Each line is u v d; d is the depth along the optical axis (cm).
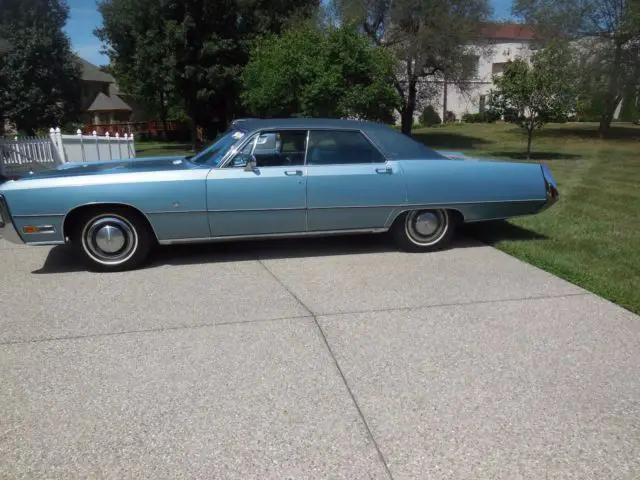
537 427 289
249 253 619
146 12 2428
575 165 1662
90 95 4875
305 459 264
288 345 384
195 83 2534
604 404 310
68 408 307
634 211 846
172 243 559
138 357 367
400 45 2594
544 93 1800
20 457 266
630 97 2725
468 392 322
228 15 2488
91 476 253
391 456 266
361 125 602
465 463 261
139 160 654
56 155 1483
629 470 256
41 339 395
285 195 564
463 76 2778
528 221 770
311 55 1538
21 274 547
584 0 2562
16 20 3191
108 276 538
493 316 432
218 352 373
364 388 327
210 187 546
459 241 671
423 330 407
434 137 3170
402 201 591
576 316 431
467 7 2641
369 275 537
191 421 294
